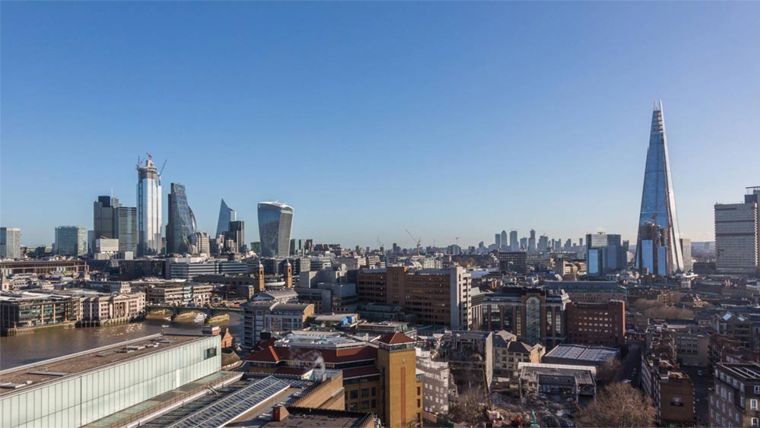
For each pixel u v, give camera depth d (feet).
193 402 444.14
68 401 369.91
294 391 485.56
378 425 413.18
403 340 637.71
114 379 411.75
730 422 554.05
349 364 629.10
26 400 339.77
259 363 614.34
